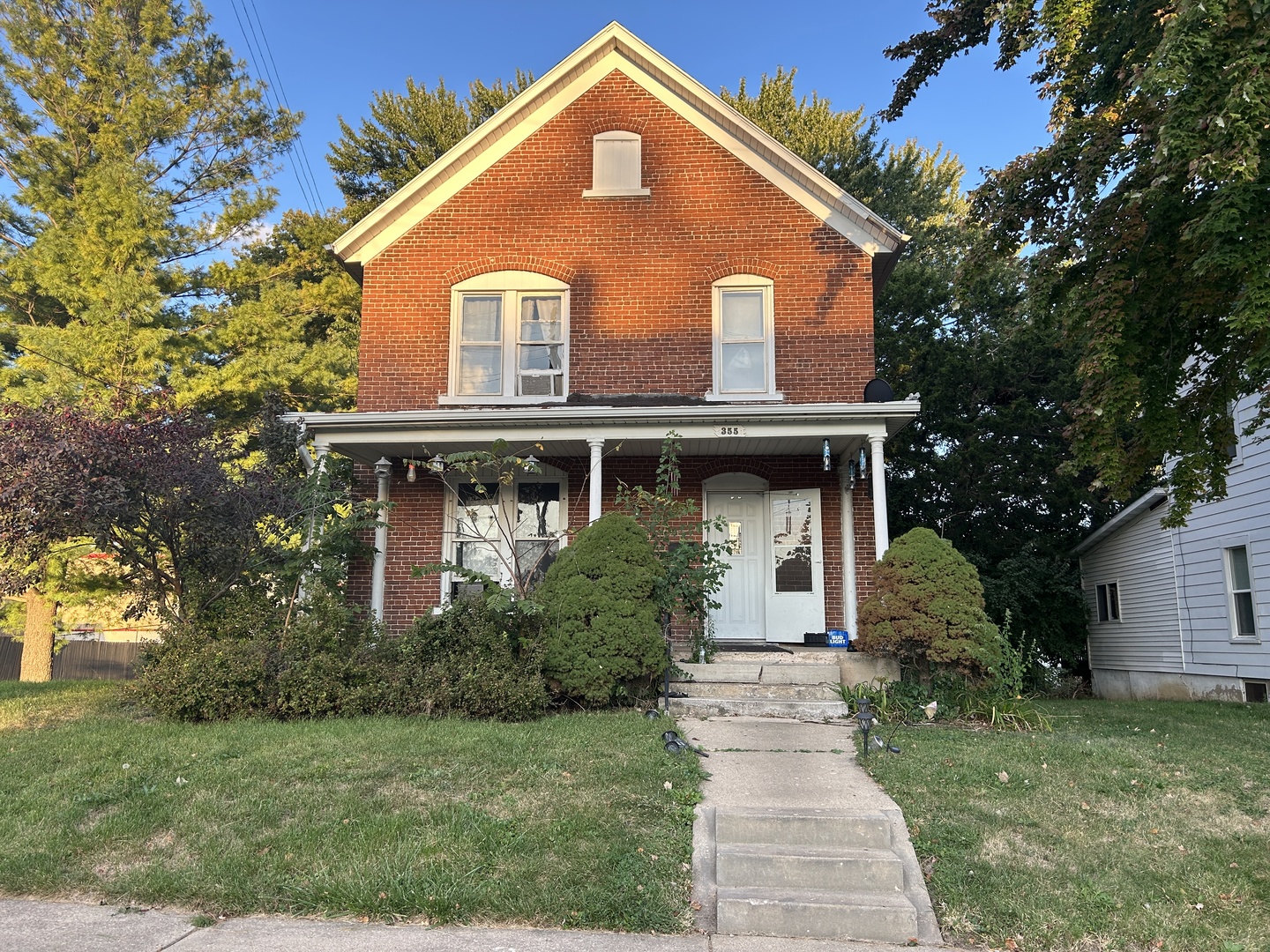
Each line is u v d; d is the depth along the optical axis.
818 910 4.94
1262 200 8.44
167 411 10.27
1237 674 15.16
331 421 11.42
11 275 18.20
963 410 23.23
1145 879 5.30
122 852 5.58
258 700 8.95
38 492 8.52
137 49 21.41
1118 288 9.48
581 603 9.35
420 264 13.59
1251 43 7.93
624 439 11.48
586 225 13.56
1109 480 9.73
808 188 13.47
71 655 23.92
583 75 13.92
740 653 10.82
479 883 5.11
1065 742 8.18
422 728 8.12
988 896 5.13
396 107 26.23
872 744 7.63
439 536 12.90
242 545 10.54
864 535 12.51
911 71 13.48
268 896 5.05
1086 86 11.61
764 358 13.16
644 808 6.07
